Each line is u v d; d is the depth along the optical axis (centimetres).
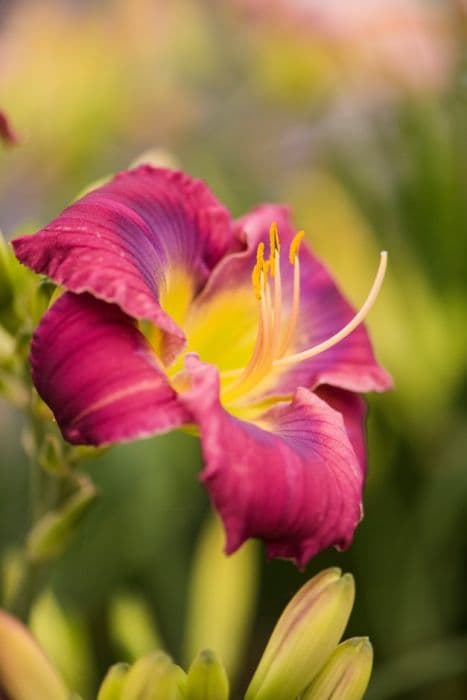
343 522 87
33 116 129
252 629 124
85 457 93
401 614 117
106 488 118
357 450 93
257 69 141
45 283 91
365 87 138
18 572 96
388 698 114
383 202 130
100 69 132
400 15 133
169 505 119
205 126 143
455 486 117
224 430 85
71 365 86
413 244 127
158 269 91
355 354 95
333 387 95
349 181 131
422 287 123
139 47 137
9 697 89
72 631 103
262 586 125
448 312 123
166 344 89
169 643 121
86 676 103
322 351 95
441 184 126
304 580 123
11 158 132
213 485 84
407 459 122
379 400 120
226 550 84
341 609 90
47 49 132
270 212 97
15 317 93
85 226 88
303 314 96
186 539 124
